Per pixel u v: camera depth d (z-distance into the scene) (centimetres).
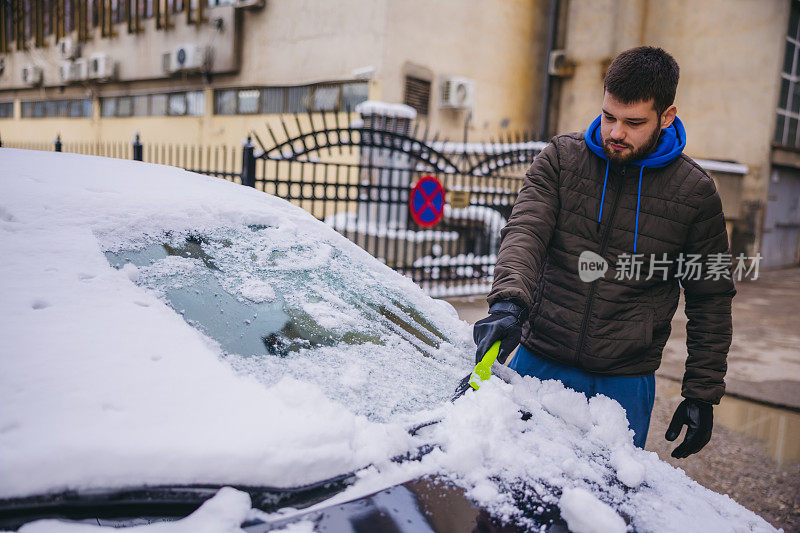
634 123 165
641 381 189
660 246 179
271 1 1244
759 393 462
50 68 1873
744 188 1195
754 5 1164
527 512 107
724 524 118
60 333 109
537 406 147
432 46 1134
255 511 93
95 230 145
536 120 1384
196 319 130
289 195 612
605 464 131
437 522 99
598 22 1290
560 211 186
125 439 92
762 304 861
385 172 837
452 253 864
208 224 170
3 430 89
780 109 1198
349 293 171
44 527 82
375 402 127
